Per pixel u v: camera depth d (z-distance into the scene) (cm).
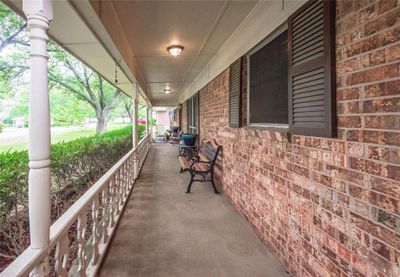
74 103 1143
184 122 1047
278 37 229
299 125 173
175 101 1427
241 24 293
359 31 122
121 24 289
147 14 262
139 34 324
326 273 149
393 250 105
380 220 111
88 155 457
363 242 121
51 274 187
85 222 183
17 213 246
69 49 278
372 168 115
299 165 180
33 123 119
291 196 192
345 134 133
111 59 322
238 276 193
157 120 2847
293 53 180
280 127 222
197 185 462
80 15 188
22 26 494
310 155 166
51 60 820
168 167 641
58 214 313
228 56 363
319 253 157
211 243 244
